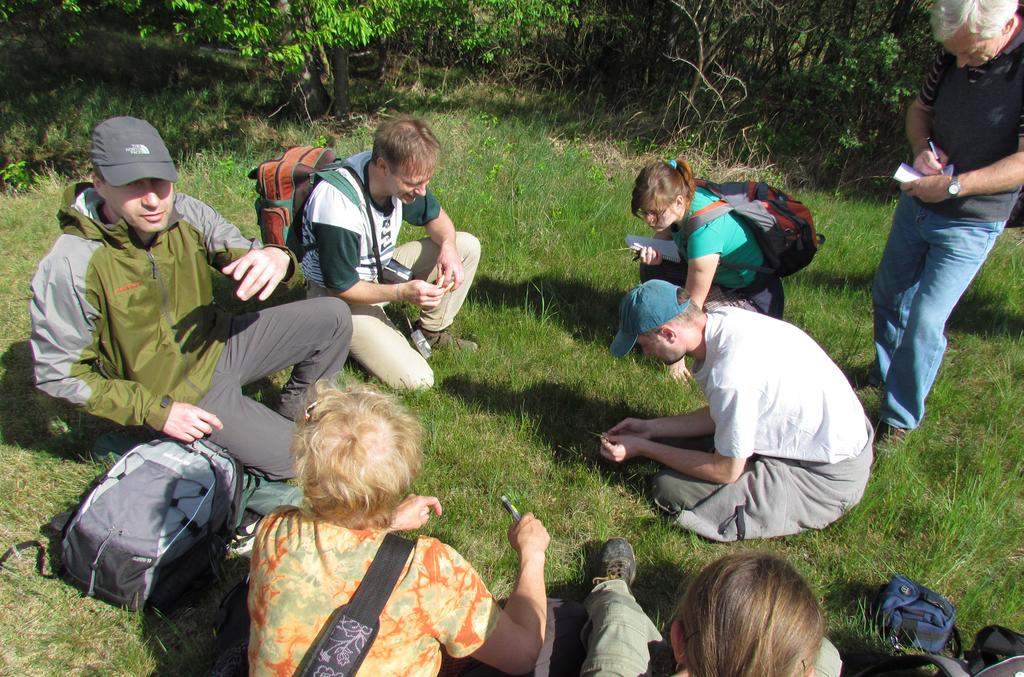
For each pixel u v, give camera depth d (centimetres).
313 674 162
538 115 1055
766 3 978
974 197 313
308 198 345
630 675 201
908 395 342
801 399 275
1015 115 297
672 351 284
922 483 326
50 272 250
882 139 920
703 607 157
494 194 657
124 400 260
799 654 150
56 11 1302
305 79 1159
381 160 326
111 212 257
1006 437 367
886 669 224
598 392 387
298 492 287
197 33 913
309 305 318
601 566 274
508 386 390
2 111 1266
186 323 283
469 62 1355
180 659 238
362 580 169
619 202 671
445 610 177
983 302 512
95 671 234
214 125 1209
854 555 288
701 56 970
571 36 1249
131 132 238
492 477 320
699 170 907
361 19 898
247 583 231
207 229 291
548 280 506
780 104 998
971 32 286
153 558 242
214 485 256
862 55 888
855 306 511
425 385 379
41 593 255
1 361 373
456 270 386
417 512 251
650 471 329
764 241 382
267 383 377
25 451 315
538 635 205
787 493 288
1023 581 279
